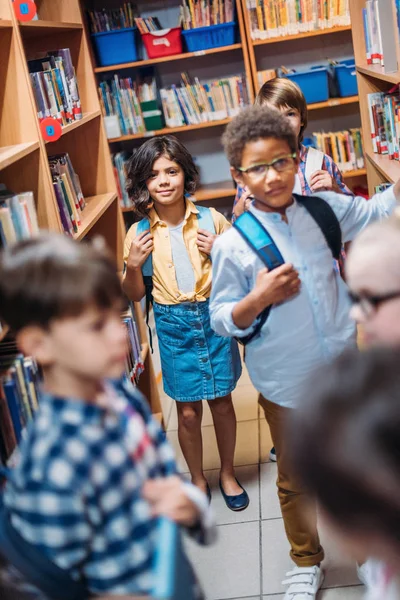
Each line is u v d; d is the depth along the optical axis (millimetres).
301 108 2633
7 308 1143
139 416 1302
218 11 4719
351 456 603
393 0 2965
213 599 2312
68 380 1150
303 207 1933
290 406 1995
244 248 1922
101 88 4883
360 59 3805
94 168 3361
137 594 1196
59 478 1097
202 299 2600
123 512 1157
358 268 1236
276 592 2305
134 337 2977
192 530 1330
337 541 655
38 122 2227
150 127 4965
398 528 598
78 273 1099
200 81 5250
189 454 2809
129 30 4809
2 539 1133
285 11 4648
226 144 1876
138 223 2705
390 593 805
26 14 2158
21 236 1865
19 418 1715
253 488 2879
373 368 655
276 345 1946
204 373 2652
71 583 1160
